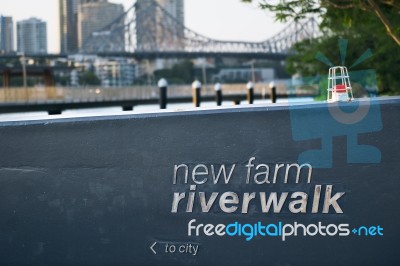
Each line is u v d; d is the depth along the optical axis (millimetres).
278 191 6738
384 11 17203
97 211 6938
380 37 25766
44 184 6977
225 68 169375
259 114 6746
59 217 6977
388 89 28000
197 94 39188
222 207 6797
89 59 138625
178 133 6828
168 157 6840
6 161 7000
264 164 6742
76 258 6969
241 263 6789
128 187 6891
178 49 172125
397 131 6598
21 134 6980
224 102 85938
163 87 37281
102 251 6941
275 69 166375
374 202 6641
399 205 6613
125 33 172375
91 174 6926
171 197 6852
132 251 6902
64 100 59781
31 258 7031
